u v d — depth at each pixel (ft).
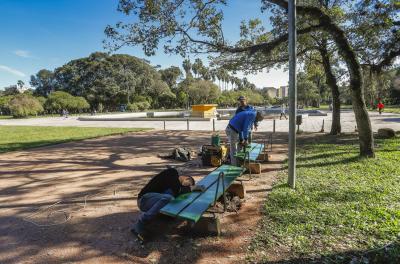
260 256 11.06
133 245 12.21
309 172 23.47
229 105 274.98
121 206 17.15
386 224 13.21
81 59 271.49
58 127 85.25
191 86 254.47
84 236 13.21
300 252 11.19
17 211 16.79
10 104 169.17
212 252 11.50
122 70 253.85
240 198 17.46
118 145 44.45
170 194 13.41
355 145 36.06
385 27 31.81
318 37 42.63
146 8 31.65
